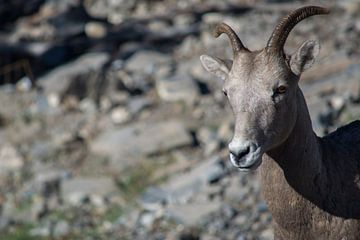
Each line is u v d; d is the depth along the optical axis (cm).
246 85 2273
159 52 5612
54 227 3984
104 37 5925
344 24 5566
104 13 6469
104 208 4109
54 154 4641
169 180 4219
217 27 2388
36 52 5653
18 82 5453
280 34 2298
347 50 5069
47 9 6388
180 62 5431
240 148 2216
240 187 3997
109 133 4703
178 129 4553
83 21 6081
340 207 2352
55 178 4375
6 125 5003
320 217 2347
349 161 2406
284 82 2270
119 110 4947
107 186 4266
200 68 5244
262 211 3809
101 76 5166
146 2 6581
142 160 4428
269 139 2256
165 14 6306
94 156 4556
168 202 4031
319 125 4209
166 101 4962
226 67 2414
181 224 3831
